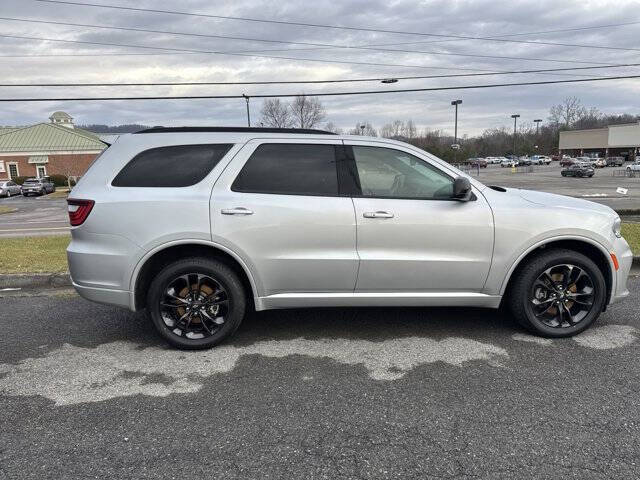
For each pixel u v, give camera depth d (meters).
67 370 3.80
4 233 15.57
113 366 3.87
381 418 3.07
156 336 4.50
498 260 4.13
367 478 2.52
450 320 4.82
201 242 3.95
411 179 4.16
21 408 3.24
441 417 3.08
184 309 4.15
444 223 4.05
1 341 4.41
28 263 7.04
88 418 3.11
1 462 2.66
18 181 55.41
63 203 34.75
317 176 4.09
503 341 4.27
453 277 4.13
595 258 4.39
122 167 4.06
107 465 2.63
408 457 2.68
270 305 4.13
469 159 82.44
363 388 3.47
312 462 2.65
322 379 3.61
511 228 4.10
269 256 4.00
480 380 3.56
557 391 3.39
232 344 4.27
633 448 2.75
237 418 3.09
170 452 2.74
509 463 2.63
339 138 4.18
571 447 2.76
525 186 35.66
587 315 4.30
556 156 104.62
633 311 5.05
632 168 51.09
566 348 4.12
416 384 3.52
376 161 4.17
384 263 4.04
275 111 62.44
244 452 2.74
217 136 4.15
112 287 4.00
